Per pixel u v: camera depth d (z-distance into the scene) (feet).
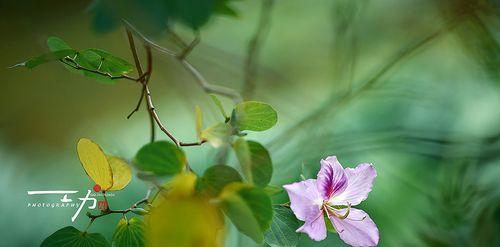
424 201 8.27
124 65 4.40
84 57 4.38
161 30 3.62
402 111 9.21
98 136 10.53
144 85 4.40
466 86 9.69
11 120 10.57
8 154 9.85
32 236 8.09
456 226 8.00
